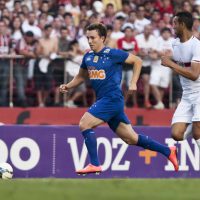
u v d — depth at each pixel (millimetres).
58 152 44781
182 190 28828
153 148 37188
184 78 37781
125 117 36250
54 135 44750
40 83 60719
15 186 29922
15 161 44281
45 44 60719
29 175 44375
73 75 60688
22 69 60469
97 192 26891
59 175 44750
